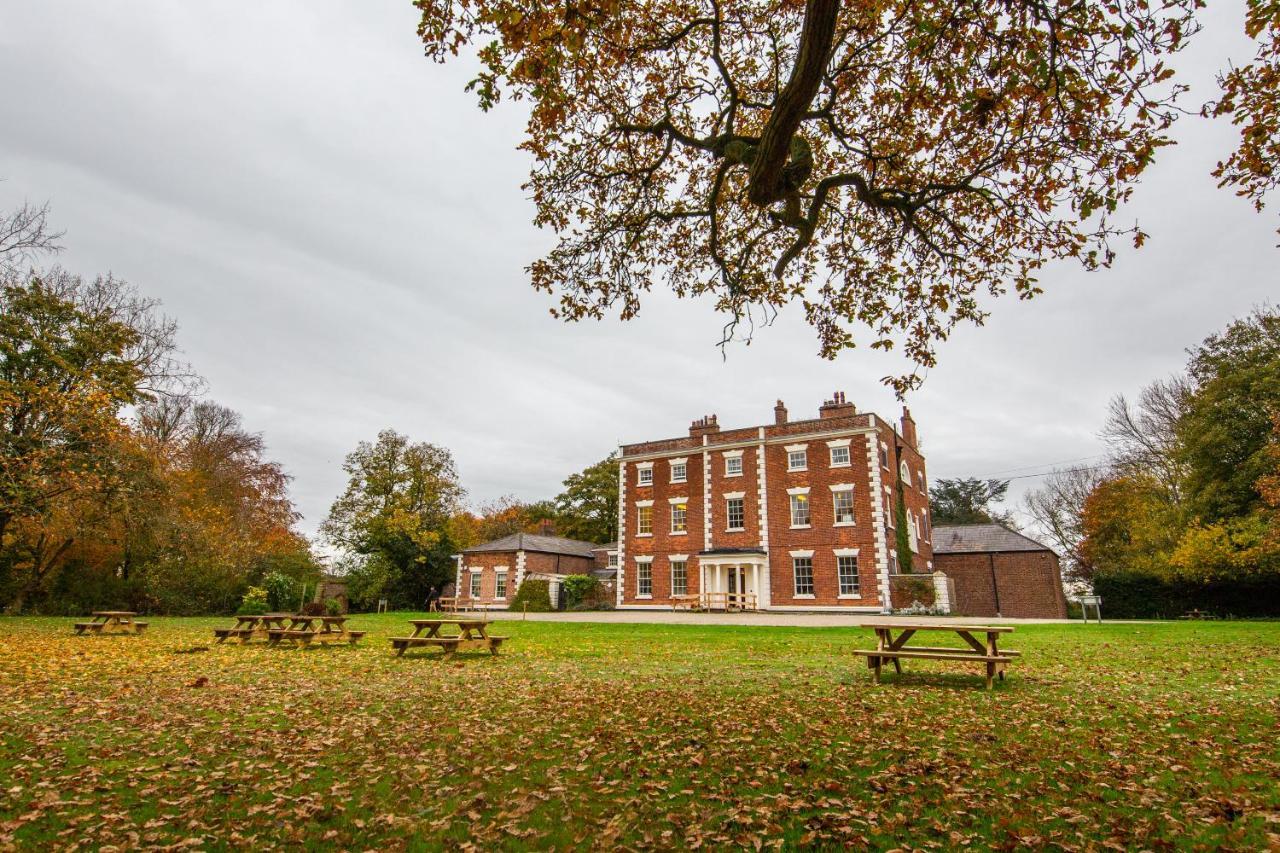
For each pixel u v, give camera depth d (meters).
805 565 36.66
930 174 9.91
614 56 8.73
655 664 14.09
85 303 27.95
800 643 18.75
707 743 6.97
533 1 6.29
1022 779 5.71
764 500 38.31
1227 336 34.91
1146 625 24.31
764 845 4.45
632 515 43.22
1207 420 33.81
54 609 30.56
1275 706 8.77
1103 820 4.79
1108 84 7.07
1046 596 37.47
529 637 21.33
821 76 6.40
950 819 4.81
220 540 34.91
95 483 25.41
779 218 9.80
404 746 6.88
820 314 11.74
